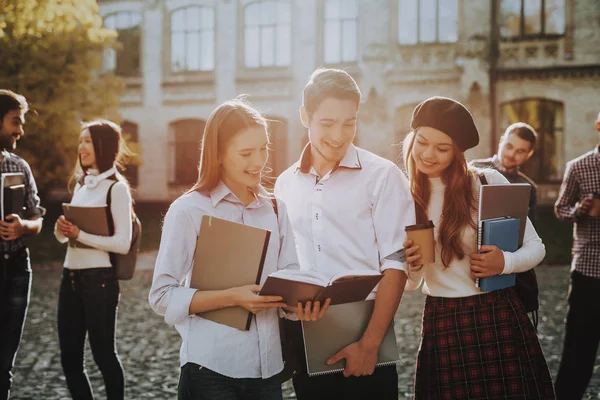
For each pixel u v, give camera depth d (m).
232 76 20.00
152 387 4.68
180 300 2.14
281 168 19.59
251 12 19.78
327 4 19.02
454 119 2.49
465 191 2.60
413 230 2.40
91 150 3.81
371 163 2.60
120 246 3.70
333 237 2.60
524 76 17.78
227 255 2.17
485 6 17.88
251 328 2.22
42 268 11.62
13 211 3.63
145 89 20.80
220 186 2.29
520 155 4.37
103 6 20.98
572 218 3.93
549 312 7.20
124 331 6.59
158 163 20.80
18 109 3.74
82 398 3.75
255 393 2.25
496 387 2.53
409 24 18.38
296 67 19.34
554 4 17.56
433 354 2.64
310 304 2.13
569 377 3.87
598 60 17.33
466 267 2.61
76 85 14.58
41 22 11.36
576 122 17.56
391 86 18.53
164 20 20.53
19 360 5.51
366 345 2.40
